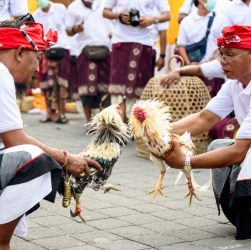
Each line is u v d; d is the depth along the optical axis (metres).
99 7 9.84
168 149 4.20
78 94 10.45
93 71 9.88
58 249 4.39
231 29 4.46
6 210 3.70
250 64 4.53
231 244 4.56
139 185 6.47
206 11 8.77
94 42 9.86
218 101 4.95
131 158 8.11
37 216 5.23
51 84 11.12
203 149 7.72
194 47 8.84
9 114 3.73
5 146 3.84
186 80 7.80
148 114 4.17
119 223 5.06
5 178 3.69
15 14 6.70
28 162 3.68
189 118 4.99
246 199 4.62
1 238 3.81
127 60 9.01
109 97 10.08
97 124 4.07
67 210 5.41
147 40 9.03
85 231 4.83
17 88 3.92
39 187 3.71
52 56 10.85
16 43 3.79
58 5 10.77
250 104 4.38
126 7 8.95
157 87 7.82
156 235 4.75
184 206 5.61
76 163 3.91
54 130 10.56
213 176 4.73
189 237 4.71
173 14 10.88
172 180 6.71
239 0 8.30
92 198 5.87
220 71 5.45
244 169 4.54
